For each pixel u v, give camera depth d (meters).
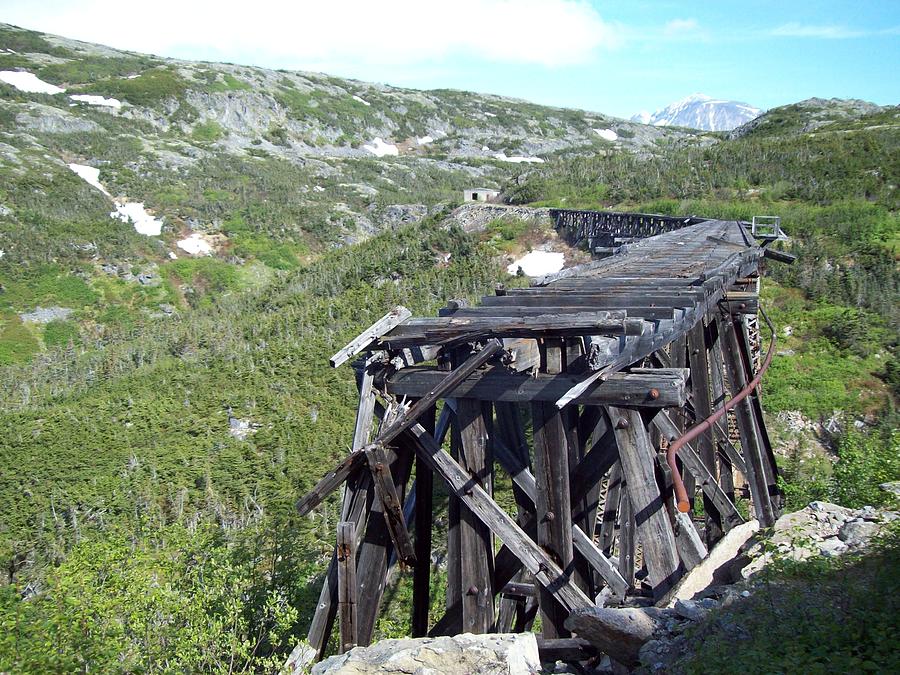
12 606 5.91
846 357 20.73
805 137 45.69
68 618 5.77
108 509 18.14
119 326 55.59
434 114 140.38
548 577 4.77
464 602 5.00
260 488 18.22
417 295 31.30
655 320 5.20
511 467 5.27
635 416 4.68
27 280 58.41
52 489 20.08
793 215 31.14
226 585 7.46
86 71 115.88
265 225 74.94
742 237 15.90
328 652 6.98
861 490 8.56
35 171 75.19
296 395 24.11
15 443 23.98
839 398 18.97
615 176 46.78
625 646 4.41
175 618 6.32
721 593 5.08
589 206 40.59
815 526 6.23
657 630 4.41
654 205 37.00
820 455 17.34
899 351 20.52
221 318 41.84
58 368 43.53
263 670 6.27
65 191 73.00
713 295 7.46
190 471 19.72
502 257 35.41
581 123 150.00
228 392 25.30
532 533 5.34
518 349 5.00
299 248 72.69
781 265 26.81
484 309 5.68
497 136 133.25
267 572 9.07
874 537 5.14
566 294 6.43
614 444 5.11
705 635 4.14
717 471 9.04
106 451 22.33
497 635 4.38
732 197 36.41
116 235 67.31
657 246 13.86
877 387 19.31
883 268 25.08
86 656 5.53
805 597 4.42
